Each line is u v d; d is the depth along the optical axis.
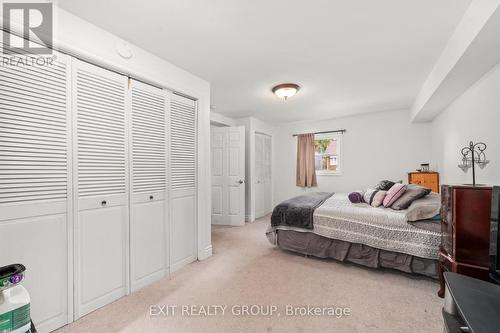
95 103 1.78
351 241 2.46
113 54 1.85
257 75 2.70
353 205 2.94
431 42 2.00
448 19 1.69
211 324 1.59
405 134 4.30
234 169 4.52
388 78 2.80
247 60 2.32
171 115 2.43
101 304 1.79
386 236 2.28
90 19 1.67
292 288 2.05
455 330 1.12
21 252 1.40
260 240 3.49
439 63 2.30
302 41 1.98
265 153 5.43
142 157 2.13
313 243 2.71
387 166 4.46
